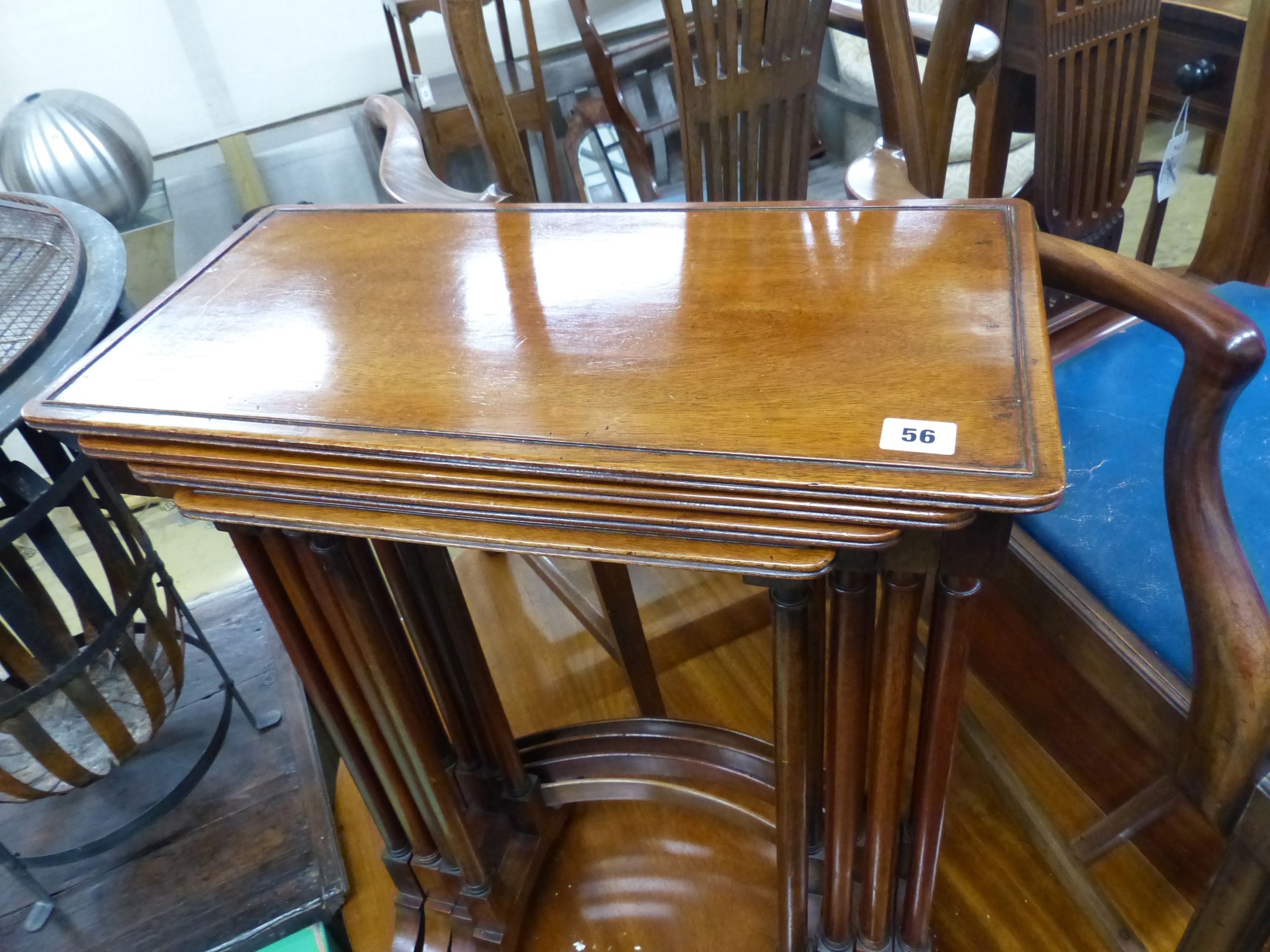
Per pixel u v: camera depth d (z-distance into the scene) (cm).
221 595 155
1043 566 78
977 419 51
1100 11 99
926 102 104
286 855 113
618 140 177
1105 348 99
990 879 108
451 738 105
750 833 115
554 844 118
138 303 194
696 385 56
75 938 107
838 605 59
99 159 173
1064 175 110
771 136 121
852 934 87
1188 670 69
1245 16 119
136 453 60
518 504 54
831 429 51
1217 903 69
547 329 63
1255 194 109
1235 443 83
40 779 103
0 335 84
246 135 209
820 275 65
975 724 107
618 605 112
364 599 72
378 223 82
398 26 206
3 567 90
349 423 56
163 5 188
